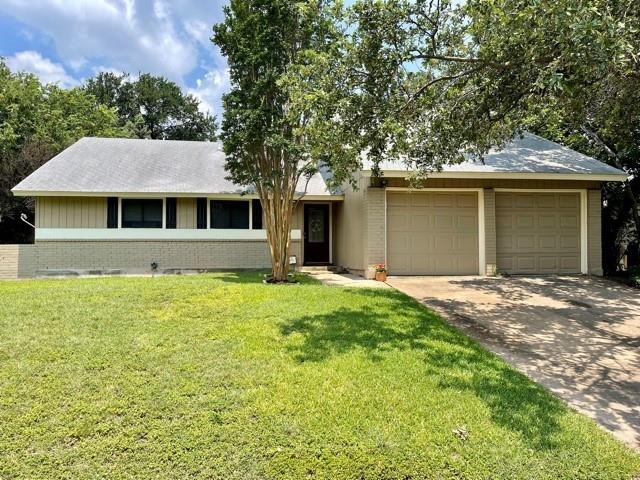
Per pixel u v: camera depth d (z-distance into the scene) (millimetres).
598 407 4152
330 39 8859
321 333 5562
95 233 13500
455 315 7348
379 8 6168
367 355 4891
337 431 3395
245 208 14266
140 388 3949
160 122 38844
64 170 13930
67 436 3262
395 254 11383
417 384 4219
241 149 10023
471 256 11578
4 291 7523
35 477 2861
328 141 6316
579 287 9992
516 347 5824
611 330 6723
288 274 11336
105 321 5742
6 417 3453
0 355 4543
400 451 3189
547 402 4047
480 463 3102
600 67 4453
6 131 21375
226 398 3824
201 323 5828
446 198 11555
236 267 14109
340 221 14672
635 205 12953
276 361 4625
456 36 6617
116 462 3018
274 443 3242
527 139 13953
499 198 11758
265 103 9492
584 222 11914
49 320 5699
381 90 6410
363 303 7352
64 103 27359
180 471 2955
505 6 5289
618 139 10961
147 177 14023
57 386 3936
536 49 5395
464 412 3742
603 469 3115
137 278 10352
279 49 9266
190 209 13953
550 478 3000
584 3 4324
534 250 11828
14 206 19953
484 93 6988
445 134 7582
